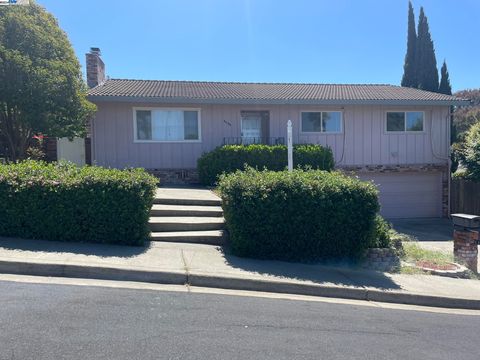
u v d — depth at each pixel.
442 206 19.33
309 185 8.24
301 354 4.43
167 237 8.74
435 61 30.02
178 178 16.91
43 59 12.55
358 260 8.49
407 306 6.82
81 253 7.25
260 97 17.09
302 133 17.80
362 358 4.47
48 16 13.50
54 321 4.77
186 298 5.95
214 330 4.88
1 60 11.88
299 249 8.30
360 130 18.22
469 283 8.13
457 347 5.02
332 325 5.40
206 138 17.11
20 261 6.48
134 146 16.67
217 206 10.61
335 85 21.41
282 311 5.77
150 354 4.14
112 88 17.23
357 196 8.34
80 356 3.99
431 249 11.77
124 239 8.11
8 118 12.94
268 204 8.14
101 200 8.02
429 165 18.80
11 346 4.11
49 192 7.93
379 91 19.78
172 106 16.86
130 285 6.34
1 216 7.89
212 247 8.65
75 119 13.19
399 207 19.05
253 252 8.20
